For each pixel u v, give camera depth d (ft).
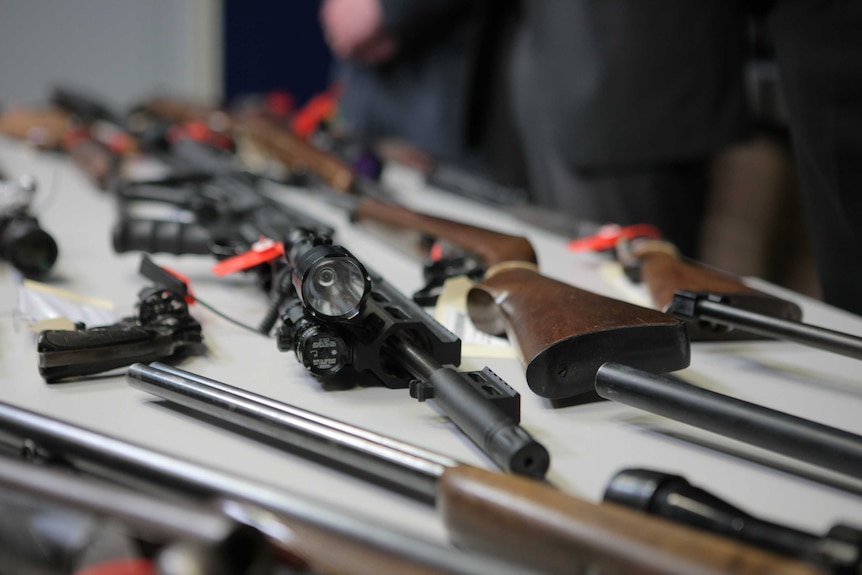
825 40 5.08
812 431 2.41
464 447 2.84
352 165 7.82
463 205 7.43
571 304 3.36
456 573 1.71
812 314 4.53
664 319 3.21
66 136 8.93
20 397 3.12
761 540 1.85
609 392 2.86
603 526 1.83
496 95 9.64
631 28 6.97
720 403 2.59
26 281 4.28
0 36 15.46
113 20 16.17
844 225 5.20
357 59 10.27
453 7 9.25
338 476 2.60
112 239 4.74
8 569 1.90
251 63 17.46
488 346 3.86
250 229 4.86
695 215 8.04
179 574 1.58
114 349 3.31
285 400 3.19
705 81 7.11
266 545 1.71
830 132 5.13
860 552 1.71
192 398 2.89
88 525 1.83
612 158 7.36
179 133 8.82
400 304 3.48
